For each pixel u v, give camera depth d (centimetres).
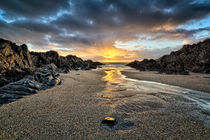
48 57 4084
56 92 1329
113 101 1063
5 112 785
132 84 1930
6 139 515
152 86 1761
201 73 3656
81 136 539
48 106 903
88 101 1042
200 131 594
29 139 516
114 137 533
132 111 845
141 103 1019
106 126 628
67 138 524
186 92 1409
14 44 1766
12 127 608
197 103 1030
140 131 584
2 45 1506
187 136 549
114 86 1750
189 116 770
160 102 1048
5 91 1123
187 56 4666
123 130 593
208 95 1283
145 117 746
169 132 579
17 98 1073
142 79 2522
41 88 1450
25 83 1330
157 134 559
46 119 696
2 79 1356
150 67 5753
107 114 782
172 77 2748
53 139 516
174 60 5131
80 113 787
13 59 1619
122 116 757
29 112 791
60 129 595
